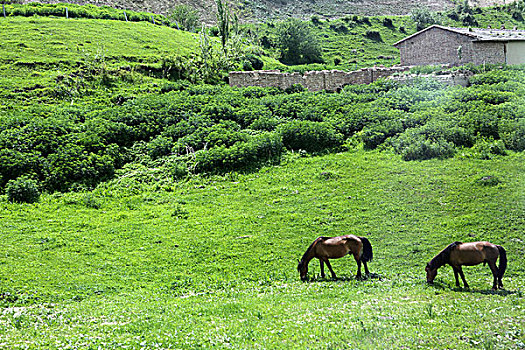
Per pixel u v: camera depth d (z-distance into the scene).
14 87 46.94
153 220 27.94
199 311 15.18
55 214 28.28
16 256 21.86
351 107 43.31
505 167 30.22
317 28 106.56
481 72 50.94
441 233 23.83
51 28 64.69
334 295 16.41
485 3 137.62
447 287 16.94
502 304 14.09
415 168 31.89
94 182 33.22
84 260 22.25
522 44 60.12
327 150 37.22
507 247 21.69
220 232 26.02
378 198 28.55
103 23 71.44
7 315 15.48
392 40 102.19
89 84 51.31
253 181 33.16
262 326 13.11
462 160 32.03
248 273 21.34
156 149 37.16
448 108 39.50
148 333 12.85
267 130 40.69
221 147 36.38
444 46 60.28
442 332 11.75
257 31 100.94
